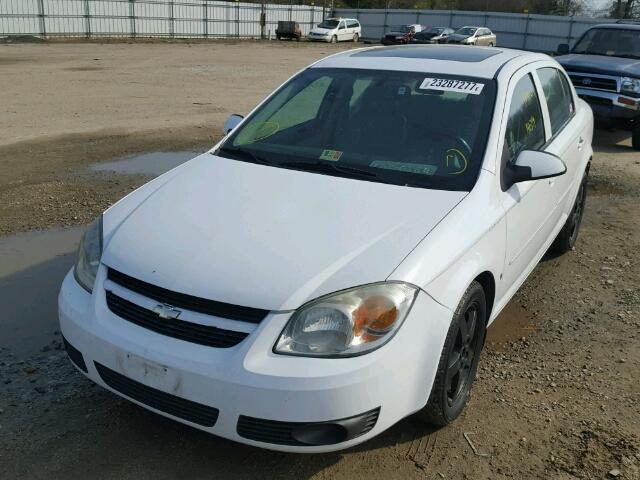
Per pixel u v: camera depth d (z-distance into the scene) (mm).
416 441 3137
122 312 2783
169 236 2930
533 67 4488
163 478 2838
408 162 3518
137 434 3109
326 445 2559
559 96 5125
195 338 2602
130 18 39688
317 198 3189
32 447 2986
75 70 19328
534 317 4582
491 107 3721
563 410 3436
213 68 21844
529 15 48656
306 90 4199
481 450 3090
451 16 51125
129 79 17688
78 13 37062
